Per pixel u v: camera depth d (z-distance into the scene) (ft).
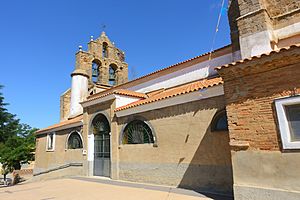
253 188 20.27
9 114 67.31
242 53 33.81
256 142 20.81
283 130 19.17
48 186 40.47
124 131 42.88
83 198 28.45
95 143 52.11
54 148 67.15
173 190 30.17
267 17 32.73
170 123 34.81
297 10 31.55
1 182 107.86
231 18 41.27
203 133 30.53
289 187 18.26
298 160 18.07
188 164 31.53
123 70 101.55
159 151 35.70
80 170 53.78
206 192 28.14
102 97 48.75
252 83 21.85
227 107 23.47
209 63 46.09
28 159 109.09
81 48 91.35
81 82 82.69
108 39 101.45
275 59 19.88
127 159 41.19
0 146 105.29
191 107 32.55
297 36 31.14
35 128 147.84
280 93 19.84
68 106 91.91
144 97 51.93
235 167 21.95
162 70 55.16
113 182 40.19
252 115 21.43
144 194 28.66
